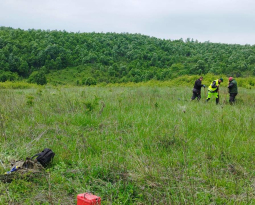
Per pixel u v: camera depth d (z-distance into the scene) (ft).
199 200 12.79
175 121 26.32
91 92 53.47
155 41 460.55
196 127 24.73
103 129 24.54
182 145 19.75
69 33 455.63
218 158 18.20
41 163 16.16
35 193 13.37
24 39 388.37
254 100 47.60
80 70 336.90
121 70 328.49
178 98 47.32
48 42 383.24
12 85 126.52
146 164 16.22
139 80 279.69
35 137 21.47
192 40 509.76
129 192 13.70
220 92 62.64
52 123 25.71
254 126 25.17
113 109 32.53
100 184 14.42
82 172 15.46
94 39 432.66
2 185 13.56
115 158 17.11
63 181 14.51
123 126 25.43
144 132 23.03
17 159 16.98
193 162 17.53
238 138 21.86
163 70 298.56
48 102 35.73
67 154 17.81
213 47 439.22
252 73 240.94
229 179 15.14
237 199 12.80
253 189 14.14
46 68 326.44
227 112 31.68
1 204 12.09
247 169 16.62
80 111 30.35
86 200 11.21
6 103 32.35
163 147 20.11
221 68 254.06
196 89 46.88
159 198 13.16
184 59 353.51
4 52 324.80
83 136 21.42
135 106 34.88
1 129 22.36
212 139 21.83
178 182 14.52
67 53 368.68
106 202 12.64
